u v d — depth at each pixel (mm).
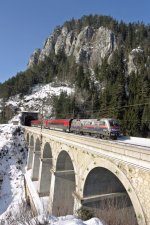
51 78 161375
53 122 48781
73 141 23031
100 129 28922
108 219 11961
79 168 21438
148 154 11883
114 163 15320
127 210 13688
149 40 171000
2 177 51031
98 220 10344
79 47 187875
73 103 96250
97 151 17703
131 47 162375
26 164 58969
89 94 106625
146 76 80438
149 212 11758
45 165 37844
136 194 12883
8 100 142500
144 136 61906
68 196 27719
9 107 128875
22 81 151375
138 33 182500
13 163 57719
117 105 70750
